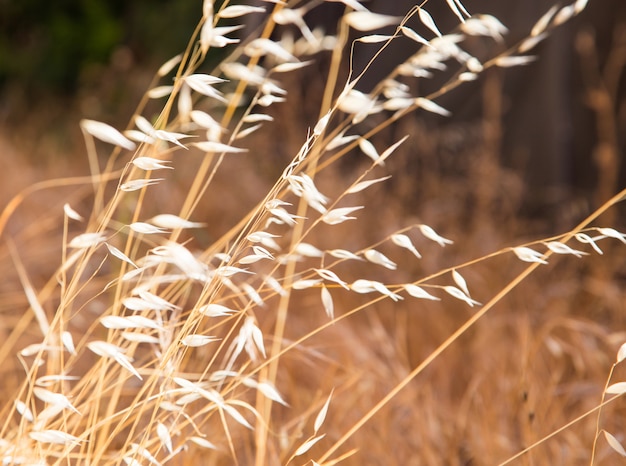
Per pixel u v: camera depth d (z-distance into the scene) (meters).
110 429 1.05
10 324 1.31
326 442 1.07
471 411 1.17
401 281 1.70
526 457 1.00
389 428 1.12
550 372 1.27
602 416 1.14
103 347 0.77
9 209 0.94
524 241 1.90
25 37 5.18
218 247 0.96
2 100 4.86
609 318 1.60
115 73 4.07
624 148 2.02
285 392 1.17
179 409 0.82
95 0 4.96
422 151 2.25
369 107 0.84
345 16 0.81
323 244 1.83
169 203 1.98
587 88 2.05
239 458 1.07
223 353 1.28
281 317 0.99
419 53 0.88
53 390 0.89
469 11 2.20
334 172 2.14
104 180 0.95
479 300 1.63
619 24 1.99
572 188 2.10
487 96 2.18
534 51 2.11
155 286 0.88
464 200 2.17
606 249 1.83
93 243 0.79
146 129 0.80
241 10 0.81
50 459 0.98
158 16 4.75
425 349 1.43
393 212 1.99
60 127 3.92
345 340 1.29
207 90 0.80
